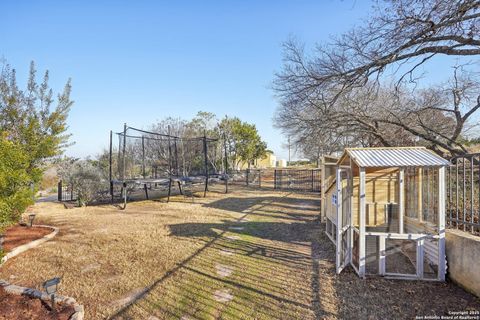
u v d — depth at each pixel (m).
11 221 3.81
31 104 8.12
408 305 2.95
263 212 8.93
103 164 14.82
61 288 3.45
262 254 4.74
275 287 3.45
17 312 2.77
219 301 3.10
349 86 7.24
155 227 6.72
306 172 20.88
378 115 9.50
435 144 8.45
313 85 7.98
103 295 3.26
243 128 24.23
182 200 11.76
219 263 4.29
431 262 3.82
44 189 13.93
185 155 15.12
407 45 5.79
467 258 3.20
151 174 13.34
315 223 7.27
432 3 5.13
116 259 4.47
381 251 3.71
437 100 9.62
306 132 10.12
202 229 6.52
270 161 37.16
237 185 18.05
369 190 4.69
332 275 3.81
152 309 2.94
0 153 3.63
